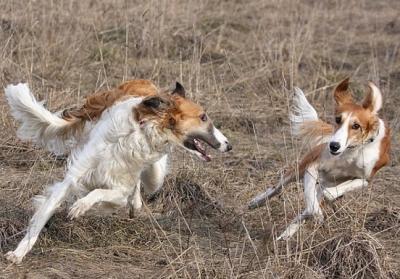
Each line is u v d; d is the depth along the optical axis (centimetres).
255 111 1672
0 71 1539
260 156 1428
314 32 2364
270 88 1773
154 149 998
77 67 1797
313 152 1142
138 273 958
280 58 1881
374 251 979
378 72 2017
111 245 1042
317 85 1878
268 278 930
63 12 2041
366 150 1110
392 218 1178
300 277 932
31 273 925
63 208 1102
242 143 1510
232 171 1351
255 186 1284
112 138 985
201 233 1116
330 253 992
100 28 2064
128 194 1016
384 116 1734
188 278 912
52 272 933
